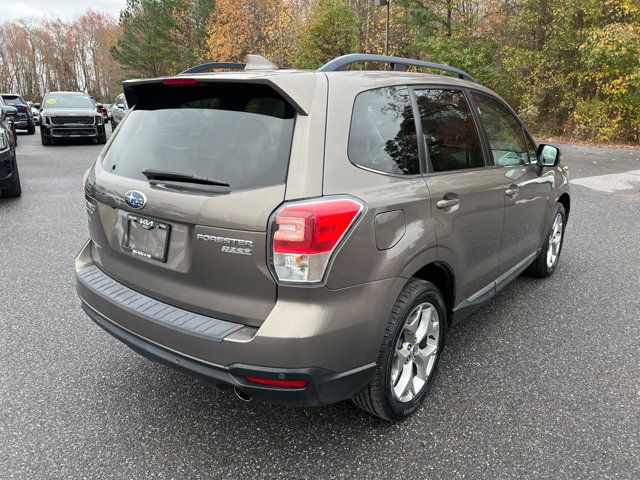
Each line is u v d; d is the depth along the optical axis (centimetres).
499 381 320
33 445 262
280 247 212
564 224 511
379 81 270
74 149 1719
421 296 265
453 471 243
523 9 1880
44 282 485
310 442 265
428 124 293
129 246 266
